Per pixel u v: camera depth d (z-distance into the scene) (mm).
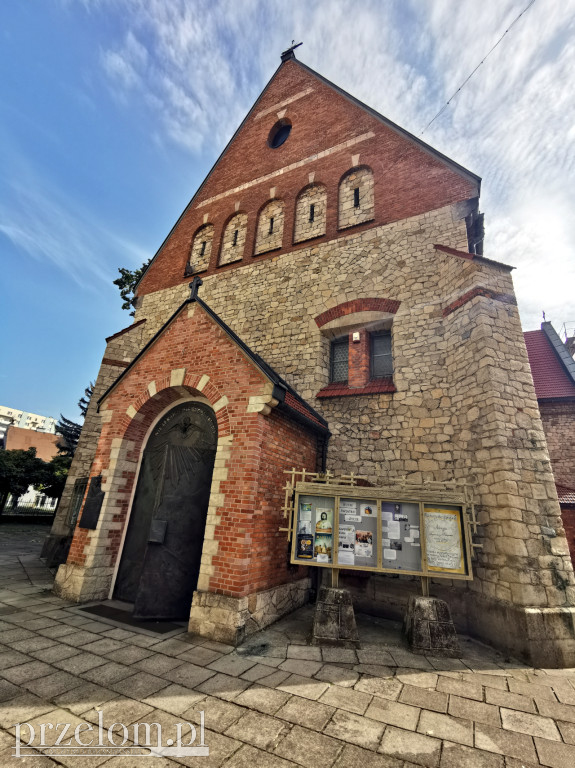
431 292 9070
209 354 7363
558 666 5020
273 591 6305
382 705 3723
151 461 7891
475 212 9891
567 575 5660
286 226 12359
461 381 7668
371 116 12055
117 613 6266
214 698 3686
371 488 6168
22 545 14781
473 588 6406
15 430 42719
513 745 3164
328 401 9328
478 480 6727
